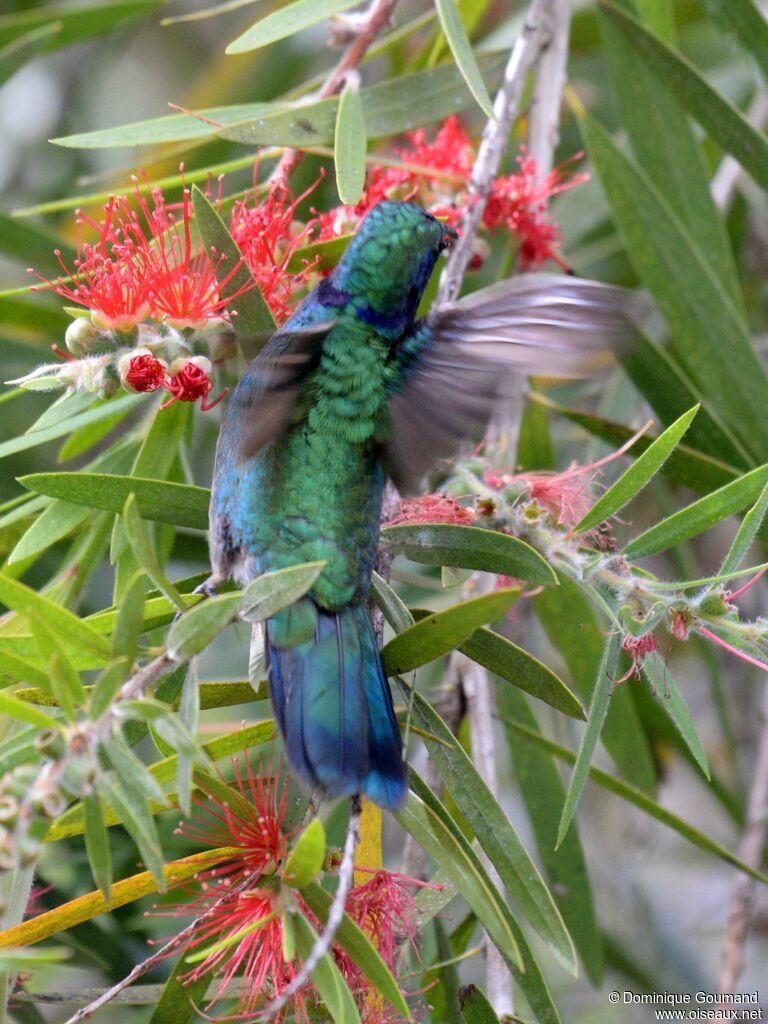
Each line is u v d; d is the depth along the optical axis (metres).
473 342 2.40
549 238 3.47
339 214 3.11
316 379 2.45
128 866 3.38
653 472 2.30
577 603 3.55
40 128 5.27
